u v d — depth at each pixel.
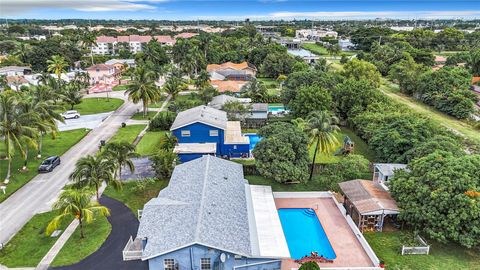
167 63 150.12
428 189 34.56
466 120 74.62
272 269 29.97
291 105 72.94
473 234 31.97
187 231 29.36
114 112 84.81
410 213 35.28
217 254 28.59
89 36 147.50
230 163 44.69
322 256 33.28
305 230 38.44
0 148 59.25
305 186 48.53
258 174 51.28
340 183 43.56
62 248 33.91
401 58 130.75
